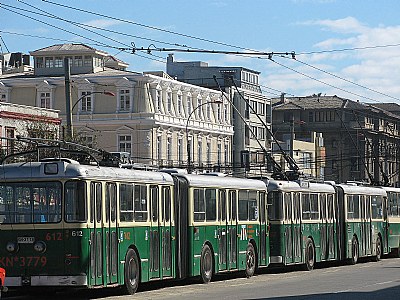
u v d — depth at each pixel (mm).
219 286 32094
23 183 26297
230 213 35594
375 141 150625
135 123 104688
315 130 154125
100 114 105562
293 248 41000
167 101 108500
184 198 32344
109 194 27297
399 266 45688
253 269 37531
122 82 105250
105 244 26859
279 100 166625
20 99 107688
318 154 134250
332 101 157750
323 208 44812
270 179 40625
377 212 52156
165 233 30891
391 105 186625
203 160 115688
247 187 37219
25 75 112875
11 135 71375
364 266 45906
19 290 27312
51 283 25766
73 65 111562
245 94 125438
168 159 108000
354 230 48188
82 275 25688
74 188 25953
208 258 33688
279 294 27844
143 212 29422
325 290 29453
